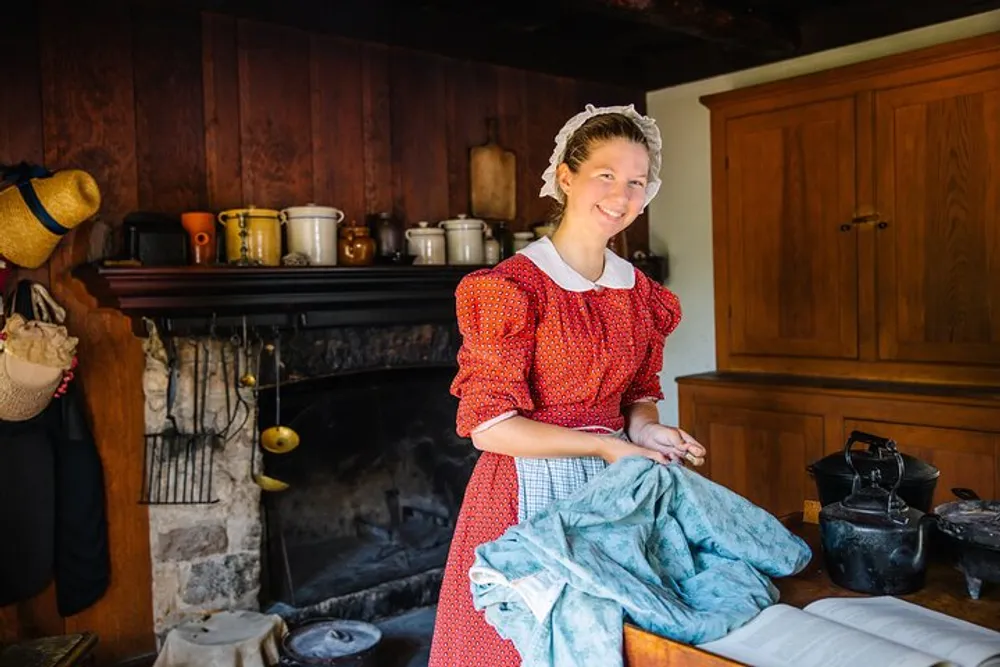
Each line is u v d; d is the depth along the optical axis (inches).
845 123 126.5
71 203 91.4
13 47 96.0
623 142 54.4
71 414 98.8
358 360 123.6
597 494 48.7
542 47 141.3
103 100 101.9
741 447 134.1
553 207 61.4
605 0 108.2
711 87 149.2
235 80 111.6
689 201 152.9
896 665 38.1
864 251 125.7
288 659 99.8
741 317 141.6
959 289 117.1
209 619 106.2
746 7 128.0
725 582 48.1
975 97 114.0
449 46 130.1
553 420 56.0
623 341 56.7
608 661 43.3
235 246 105.9
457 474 141.1
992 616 46.3
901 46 126.1
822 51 134.5
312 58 118.3
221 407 108.9
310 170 118.4
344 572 125.6
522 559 47.2
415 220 129.5
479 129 136.9
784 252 135.0
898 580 49.4
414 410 135.3
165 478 106.0
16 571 96.7
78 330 100.6
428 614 126.1
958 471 111.7
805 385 126.6
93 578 101.6
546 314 54.2
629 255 152.9
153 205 105.7
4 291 95.3
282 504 121.2
